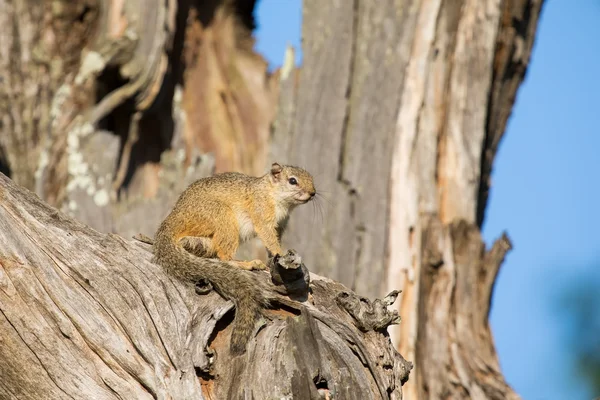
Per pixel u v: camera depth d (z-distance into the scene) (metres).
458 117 17.64
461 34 17.84
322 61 17.58
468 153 17.56
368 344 9.59
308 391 8.43
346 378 8.79
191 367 8.55
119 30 17.80
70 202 17.09
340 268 16.50
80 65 18.00
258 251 17.11
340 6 17.77
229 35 19.91
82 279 9.27
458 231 17.08
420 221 16.92
